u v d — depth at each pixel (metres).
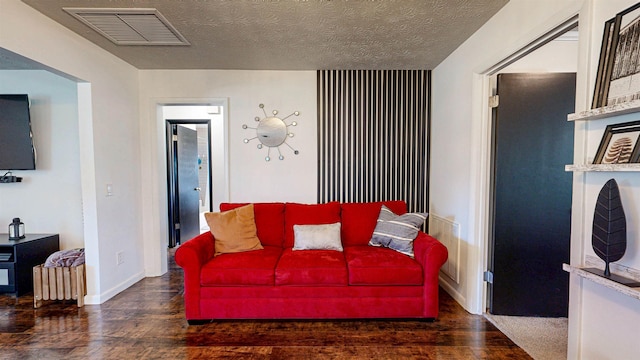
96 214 2.72
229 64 3.23
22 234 3.18
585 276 1.37
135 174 3.31
